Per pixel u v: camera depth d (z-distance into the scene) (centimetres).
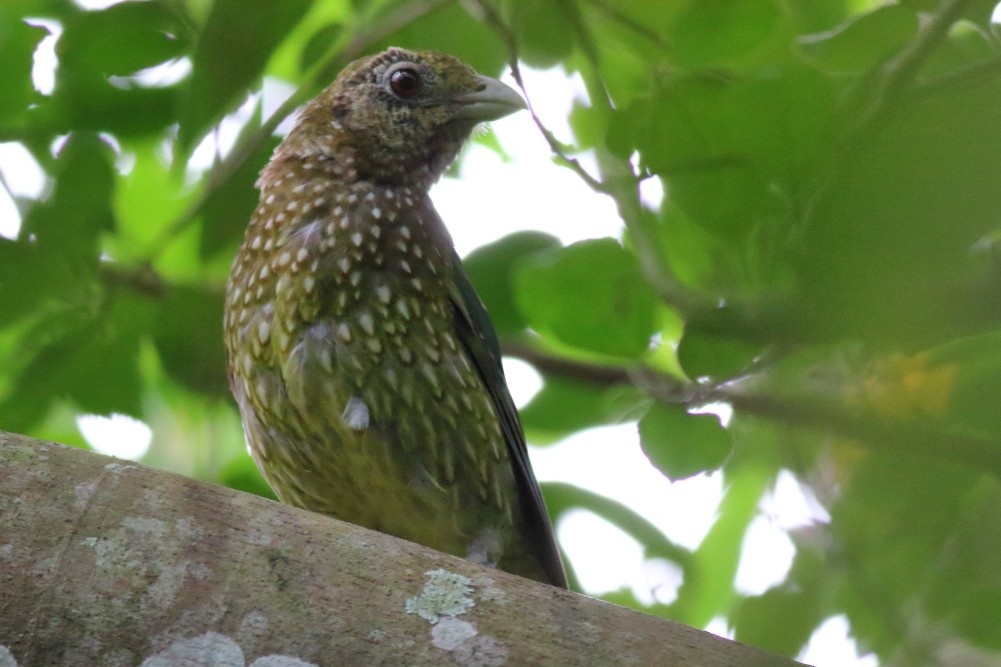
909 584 1011
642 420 963
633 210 1003
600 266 1017
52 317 1088
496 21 990
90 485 661
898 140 627
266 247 1017
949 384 996
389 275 1001
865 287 658
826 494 1082
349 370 977
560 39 1071
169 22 1041
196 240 1238
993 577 984
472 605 664
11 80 1073
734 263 948
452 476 1014
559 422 1255
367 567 667
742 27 980
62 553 640
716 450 953
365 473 1002
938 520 1007
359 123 1109
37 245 1063
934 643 997
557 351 1271
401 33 1176
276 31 955
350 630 649
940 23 816
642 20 1060
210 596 645
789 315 841
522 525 1088
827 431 1050
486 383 1055
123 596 636
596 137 1108
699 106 921
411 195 1070
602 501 1262
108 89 1095
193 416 1267
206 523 662
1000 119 606
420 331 1002
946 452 983
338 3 1189
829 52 936
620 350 1016
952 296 675
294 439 1005
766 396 1071
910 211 624
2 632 622
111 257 1234
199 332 1126
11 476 657
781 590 1138
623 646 664
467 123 1139
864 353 999
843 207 641
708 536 1267
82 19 1030
